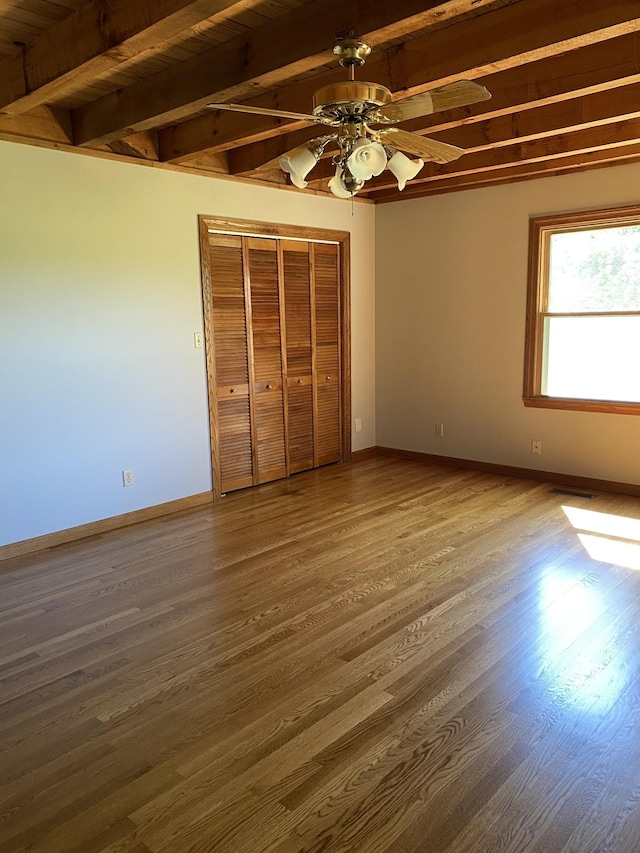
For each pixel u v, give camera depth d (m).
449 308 5.51
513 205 4.98
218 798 1.83
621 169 4.40
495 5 2.54
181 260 4.39
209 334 4.63
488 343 5.31
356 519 4.27
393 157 2.61
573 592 3.09
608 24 2.29
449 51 2.72
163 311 4.33
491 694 2.30
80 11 2.49
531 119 3.72
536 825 1.72
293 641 2.70
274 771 1.94
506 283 5.12
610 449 4.76
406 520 4.21
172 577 3.39
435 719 2.16
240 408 4.95
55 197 3.71
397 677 2.41
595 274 4.70
